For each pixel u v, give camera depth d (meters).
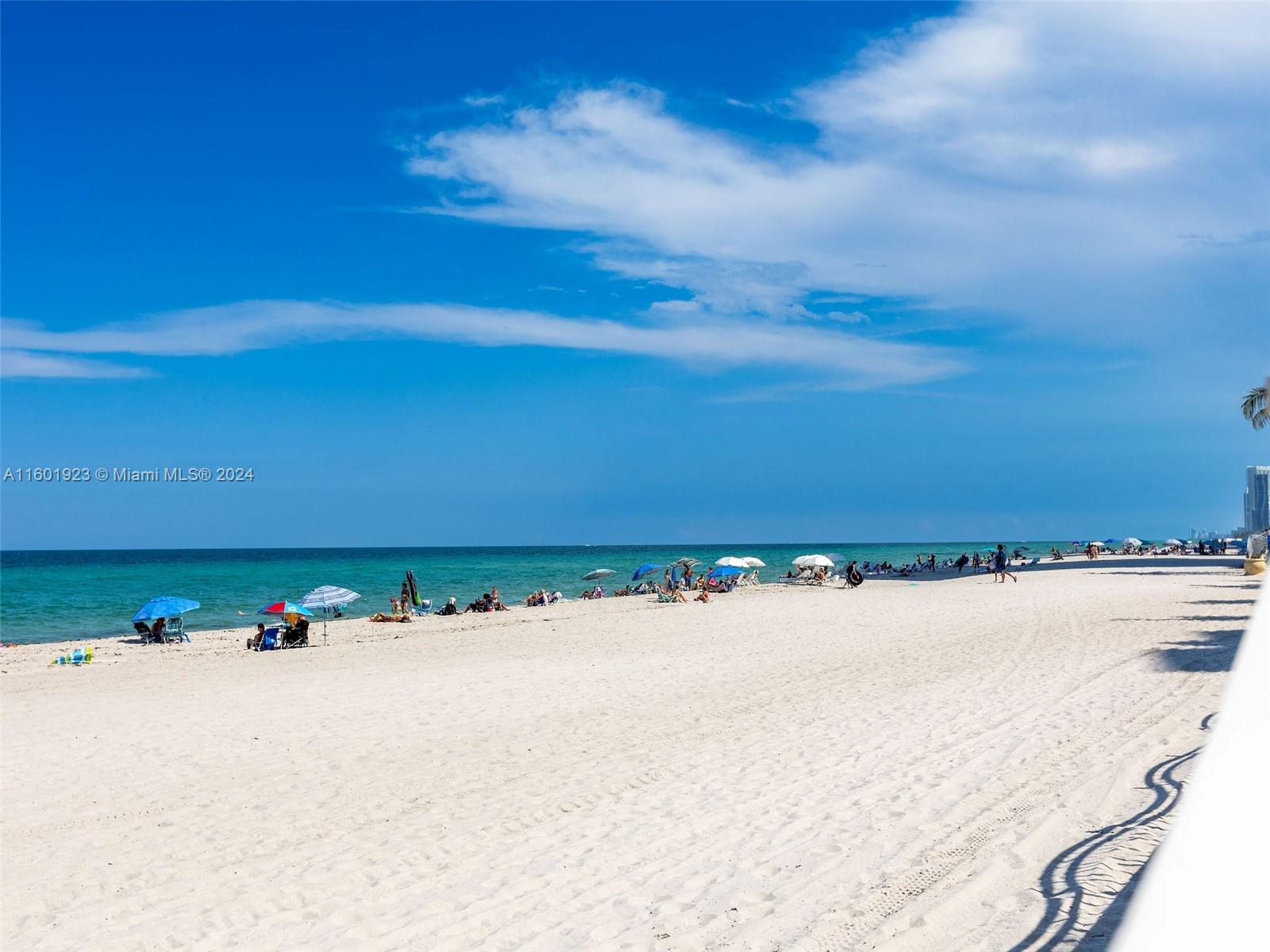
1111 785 7.40
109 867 7.49
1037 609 25.36
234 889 6.84
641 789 8.80
